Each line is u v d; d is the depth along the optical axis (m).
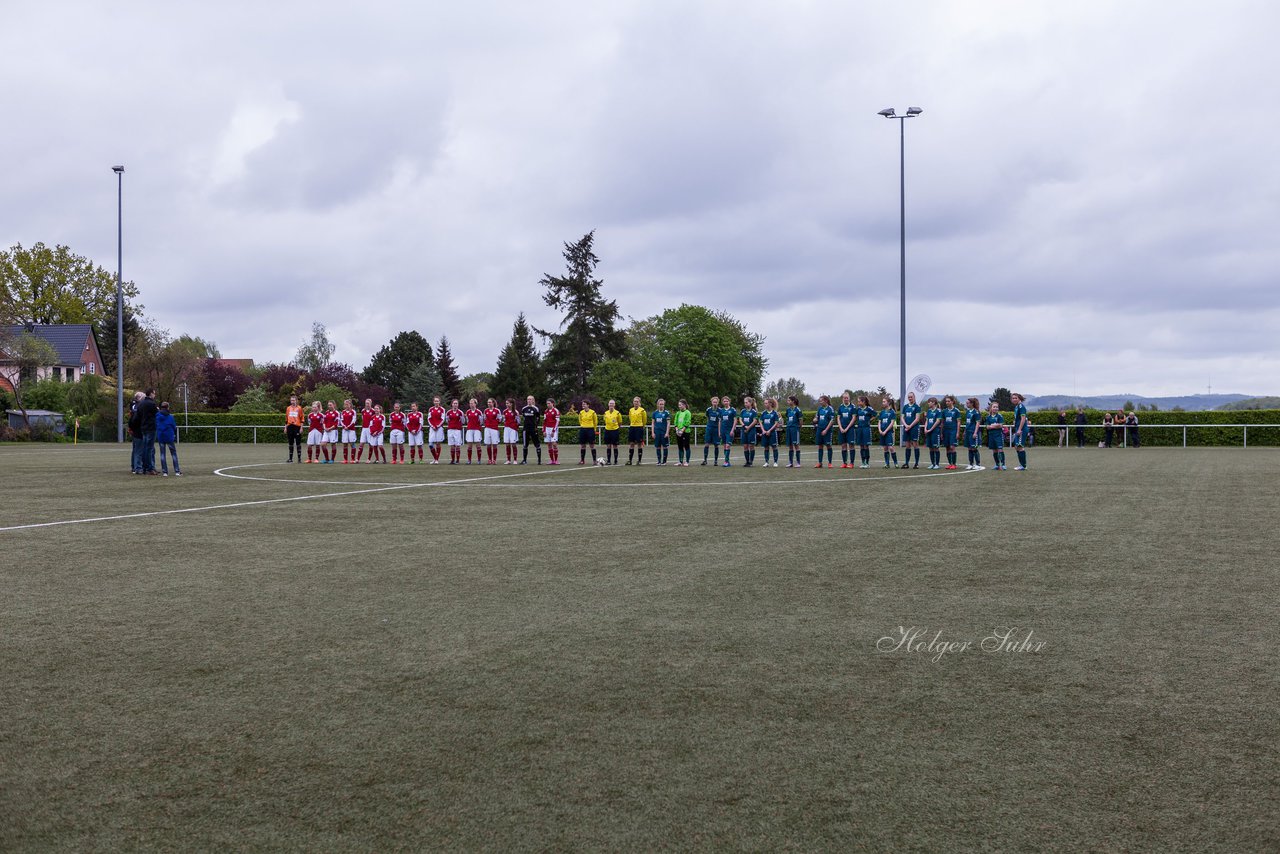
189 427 60.16
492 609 8.28
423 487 21.64
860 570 10.21
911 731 5.17
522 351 100.81
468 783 4.51
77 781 4.57
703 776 4.57
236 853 3.87
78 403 63.28
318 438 34.31
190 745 5.01
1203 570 10.17
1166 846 3.89
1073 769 4.65
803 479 24.33
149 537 12.95
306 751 4.92
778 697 5.76
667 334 98.38
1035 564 10.57
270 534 13.25
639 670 6.35
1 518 15.24
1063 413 49.59
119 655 6.79
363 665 6.50
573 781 4.52
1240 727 5.24
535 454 41.91
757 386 112.81
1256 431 47.88
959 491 20.22
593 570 10.26
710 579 9.70
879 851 3.85
